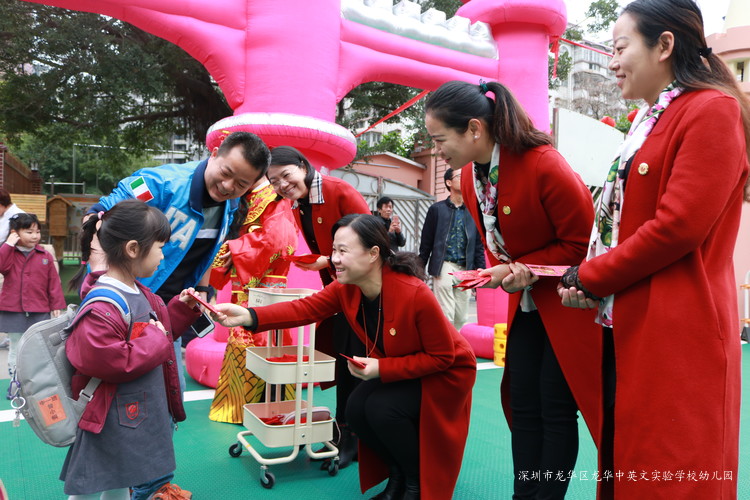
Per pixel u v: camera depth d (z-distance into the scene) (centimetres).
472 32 548
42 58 974
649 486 139
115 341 187
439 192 1548
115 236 200
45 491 259
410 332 228
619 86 165
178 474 284
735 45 768
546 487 207
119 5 386
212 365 433
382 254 232
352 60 471
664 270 145
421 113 1248
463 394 235
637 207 154
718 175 135
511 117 197
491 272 199
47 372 190
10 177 1420
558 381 206
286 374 276
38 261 448
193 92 1091
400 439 233
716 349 137
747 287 706
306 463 304
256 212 344
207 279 279
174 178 247
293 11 418
